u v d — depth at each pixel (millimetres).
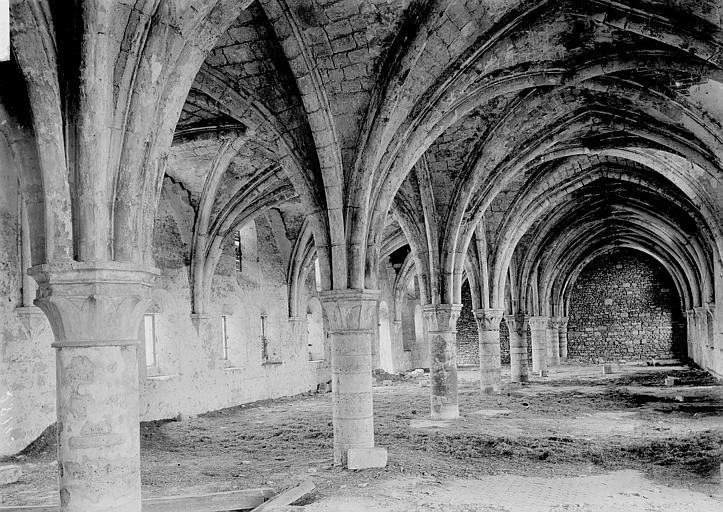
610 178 20656
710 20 9031
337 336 10727
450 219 15242
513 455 11367
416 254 15805
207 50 6562
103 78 5641
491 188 15445
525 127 14258
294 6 9195
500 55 10586
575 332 37594
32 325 12781
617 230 31641
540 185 19219
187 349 17844
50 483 10250
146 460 11898
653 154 16344
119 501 5629
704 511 7688
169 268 17375
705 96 11781
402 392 23438
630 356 36531
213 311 19234
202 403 18281
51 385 13297
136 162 5875
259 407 20125
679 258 27891
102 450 5586
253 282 21594
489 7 9703
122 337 5770
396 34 9500
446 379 15703
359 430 10680
